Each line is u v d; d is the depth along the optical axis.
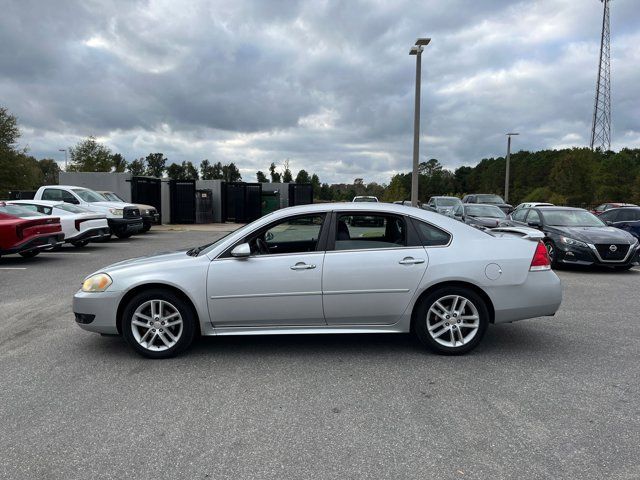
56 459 2.94
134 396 3.88
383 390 3.98
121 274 4.80
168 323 4.80
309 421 3.43
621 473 2.75
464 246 4.81
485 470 2.79
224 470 2.81
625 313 6.65
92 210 16.94
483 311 4.78
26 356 4.88
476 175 102.56
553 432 3.24
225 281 4.68
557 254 10.75
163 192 28.80
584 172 52.97
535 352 4.93
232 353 4.96
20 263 11.55
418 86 17.28
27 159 53.25
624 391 3.93
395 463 2.88
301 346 5.18
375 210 4.89
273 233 4.98
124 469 2.82
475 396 3.84
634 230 14.65
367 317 4.78
